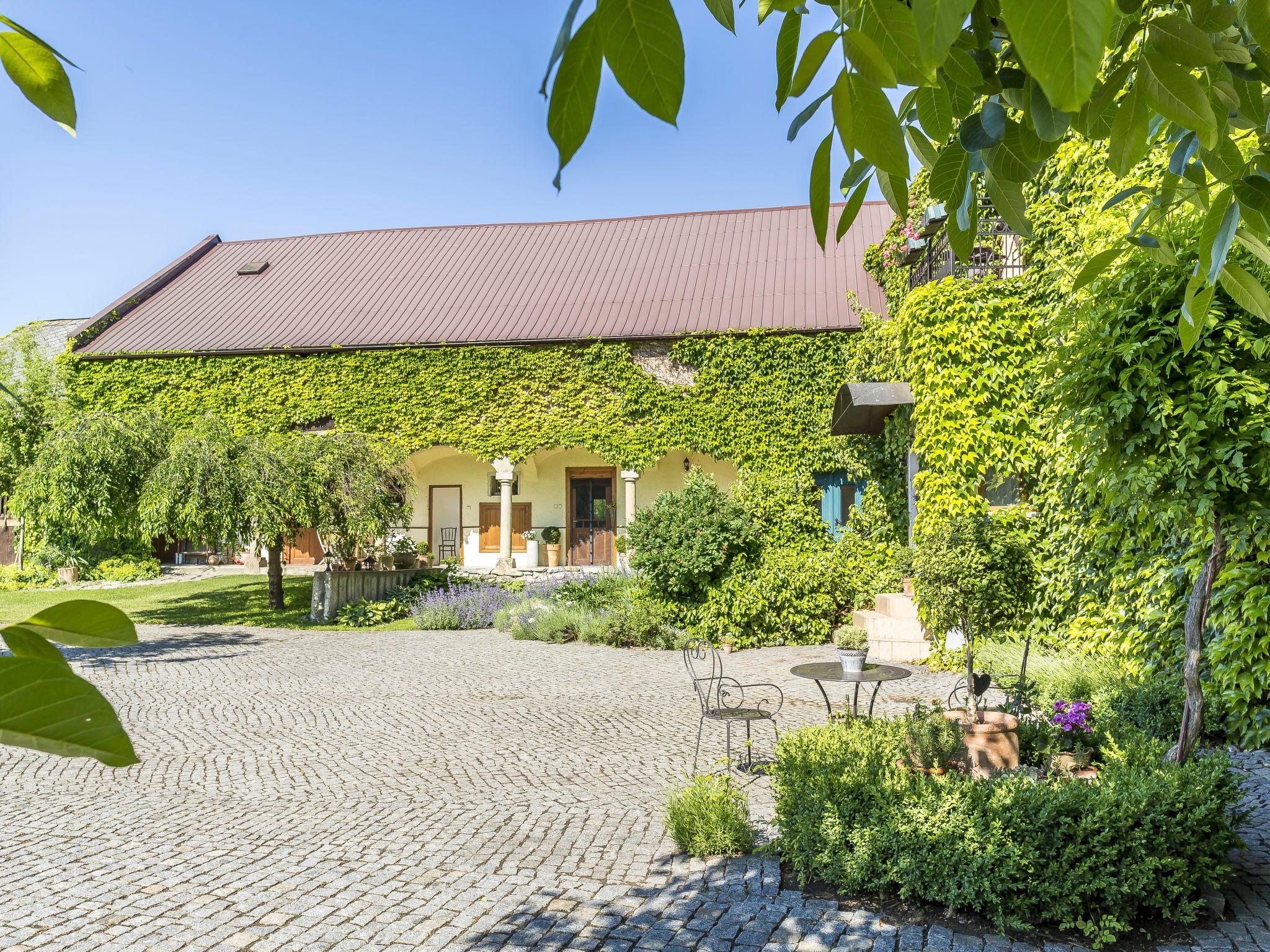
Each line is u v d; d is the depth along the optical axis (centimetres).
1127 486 434
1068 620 858
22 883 425
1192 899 367
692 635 1219
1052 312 906
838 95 78
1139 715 593
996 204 137
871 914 368
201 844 479
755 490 1484
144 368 2095
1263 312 143
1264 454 391
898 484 1385
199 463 1388
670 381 1905
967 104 122
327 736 742
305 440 1557
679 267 2172
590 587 1507
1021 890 355
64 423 1452
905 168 80
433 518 2272
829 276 1992
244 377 2066
